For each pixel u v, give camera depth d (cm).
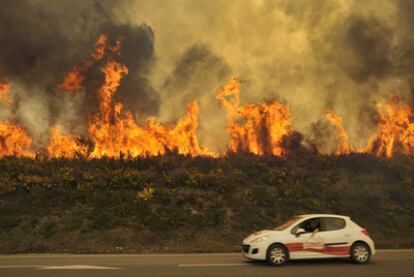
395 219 2508
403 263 1445
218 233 2200
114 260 1538
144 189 2466
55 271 1259
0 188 2439
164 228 2184
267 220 2352
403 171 3075
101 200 2378
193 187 2597
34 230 2112
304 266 1376
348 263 1443
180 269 1303
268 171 2902
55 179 2558
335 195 2650
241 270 1289
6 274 1205
